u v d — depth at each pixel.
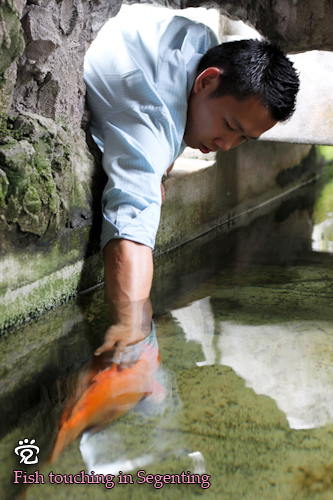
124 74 1.37
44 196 1.14
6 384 0.90
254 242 2.12
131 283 1.18
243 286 1.52
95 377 0.89
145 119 1.32
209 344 1.08
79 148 1.38
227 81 1.26
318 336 1.13
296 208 2.82
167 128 1.32
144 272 1.20
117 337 1.05
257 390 0.88
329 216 2.61
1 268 1.08
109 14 1.44
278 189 3.10
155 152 1.30
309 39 1.78
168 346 1.06
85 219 1.36
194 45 1.49
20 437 0.74
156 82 1.35
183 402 0.83
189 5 1.72
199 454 0.70
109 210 1.28
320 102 2.14
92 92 1.43
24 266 1.15
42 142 1.15
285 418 0.80
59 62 1.24
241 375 0.93
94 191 1.41
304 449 0.72
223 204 2.42
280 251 1.96
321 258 1.84
